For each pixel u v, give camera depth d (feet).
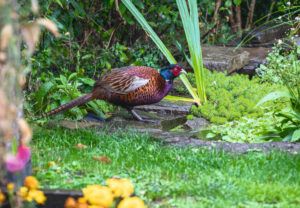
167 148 35.22
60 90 44.16
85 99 42.32
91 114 44.50
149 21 56.24
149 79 42.39
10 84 20.13
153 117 44.80
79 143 35.83
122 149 34.68
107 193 23.44
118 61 53.62
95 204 23.40
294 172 30.48
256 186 27.81
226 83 48.65
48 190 25.75
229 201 26.27
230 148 35.60
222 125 42.42
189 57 57.26
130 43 56.24
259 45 61.11
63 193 25.59
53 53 48.49
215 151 33.99
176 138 37.81
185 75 47.19
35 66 44.55
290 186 28.12
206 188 27.48
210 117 44.32
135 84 42.16
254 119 43.62
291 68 47.19
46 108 43.24
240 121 43.39
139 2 50.75
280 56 51.49
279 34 63.62
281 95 38.55
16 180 25.34
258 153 33.91
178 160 32.63
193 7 46.88
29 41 21.06
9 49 20.04
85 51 51.57
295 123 38.81
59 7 47.26
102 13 53.47
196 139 37.96
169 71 43.01
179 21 57.41
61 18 47.88
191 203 26.13
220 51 56.03
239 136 39.65
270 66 51.90
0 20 19.33
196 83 46.57
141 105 43.86
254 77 52.37
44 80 45.16
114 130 39.86
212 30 62.64
